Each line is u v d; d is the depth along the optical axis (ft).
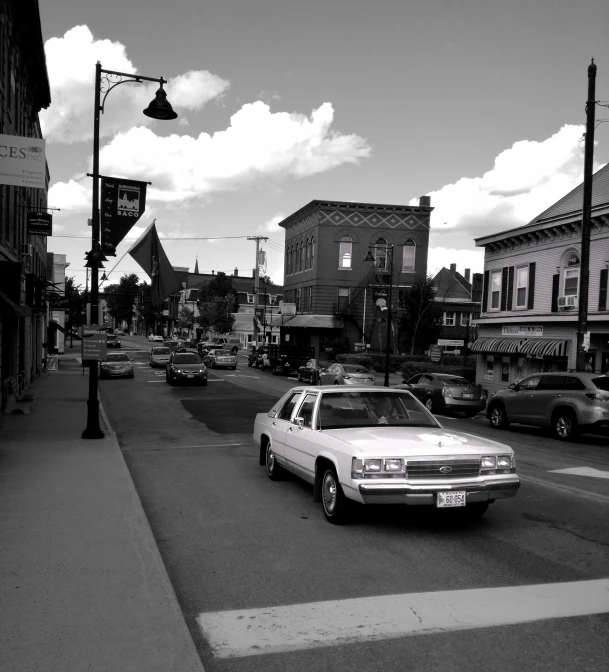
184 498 28.99
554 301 81.92
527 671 13.32
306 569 19.48
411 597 17.20
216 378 119.03
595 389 50.57
